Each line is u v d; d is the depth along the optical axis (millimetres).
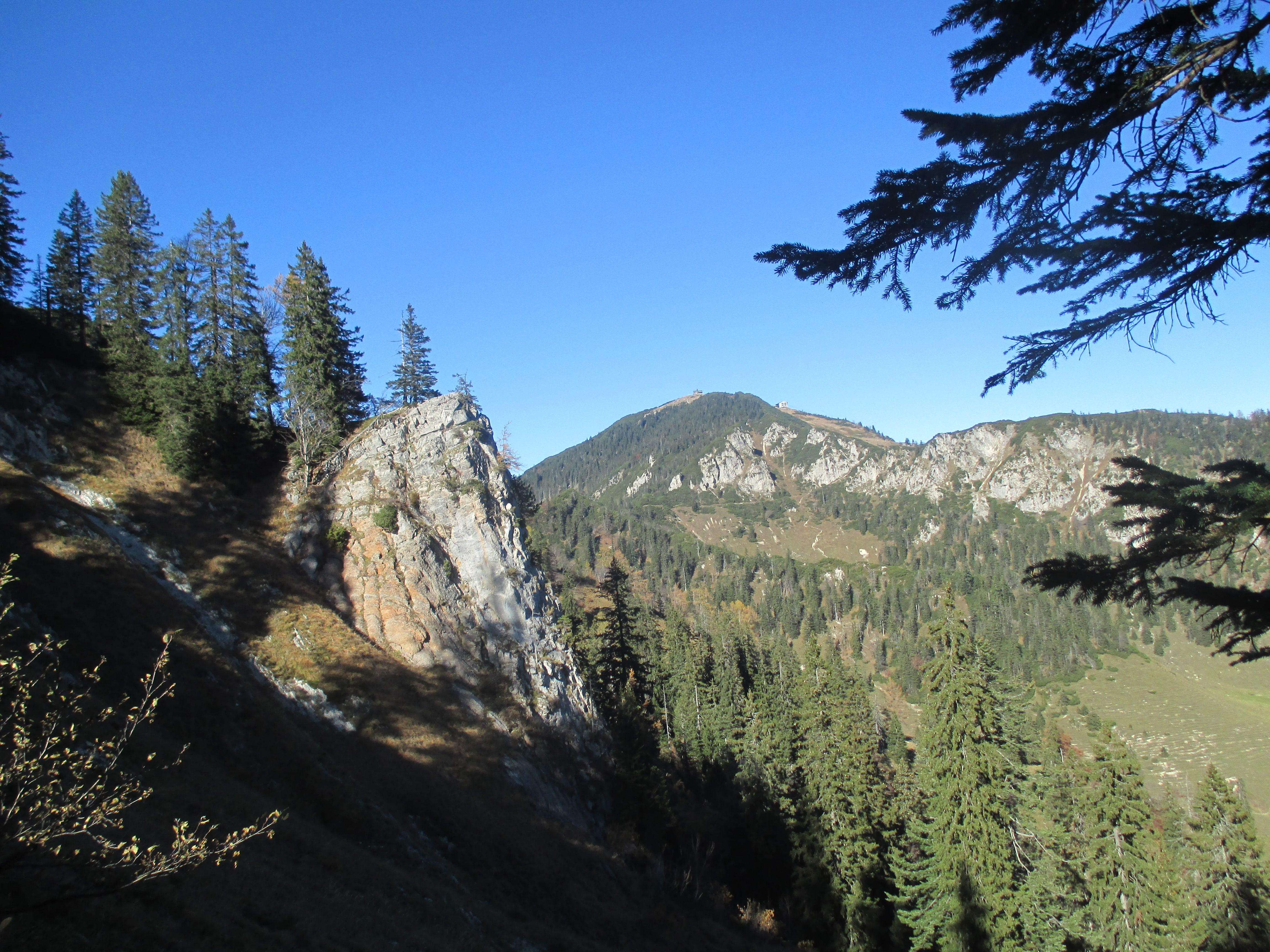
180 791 17062
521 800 30984
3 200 41250
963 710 31062
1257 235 5961
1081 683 132875
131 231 47062
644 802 38625
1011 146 6219
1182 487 7363
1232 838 33750
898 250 7367
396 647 35250
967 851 30031
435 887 21234
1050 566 8188
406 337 59938
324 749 26031
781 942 35750
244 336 46500
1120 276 6746
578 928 25844
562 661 41312
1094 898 32219
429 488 42094
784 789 45562
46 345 39781
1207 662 134500
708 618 164000
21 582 22344
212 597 31031
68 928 9336
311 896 15445
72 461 33906
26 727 9109
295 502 40062
